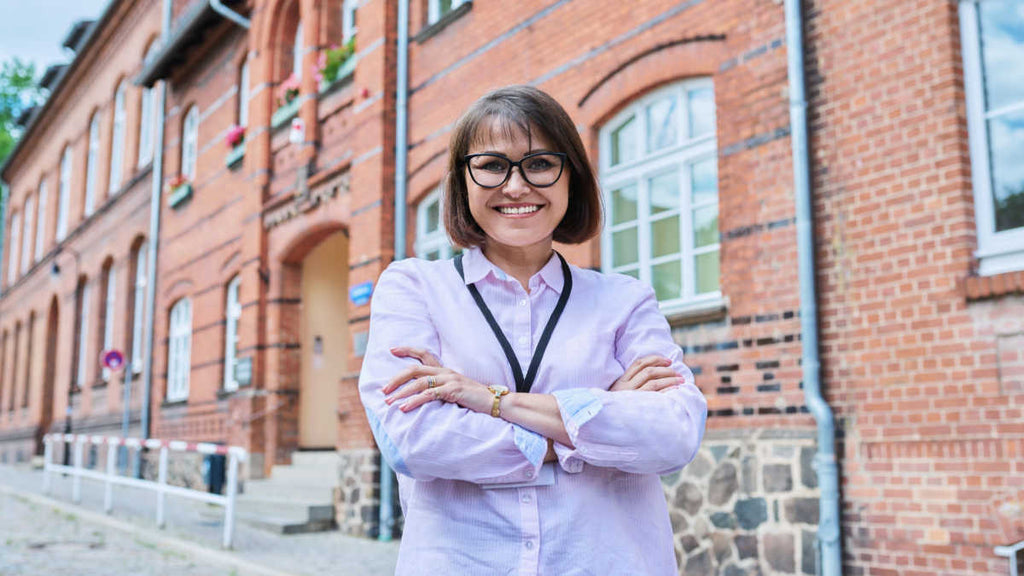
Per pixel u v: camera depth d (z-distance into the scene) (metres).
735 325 6.23
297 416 12.05
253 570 7.39
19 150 29.12
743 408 6.11
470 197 1.79
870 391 5.44
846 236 5.66
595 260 7.51
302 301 12.37
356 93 10.69
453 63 9.34
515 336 1.75
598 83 7.56
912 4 5.43
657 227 7.21
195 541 8.85
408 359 1.71
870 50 5.64
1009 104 5.09
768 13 6.23
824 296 5.73
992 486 4.83
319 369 12.36
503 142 1.76
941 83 5.25
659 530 1.70
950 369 5.07
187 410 14.63
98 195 21.52
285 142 12.42
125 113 20.23
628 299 1.84
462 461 1.58
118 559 8.03
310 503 9.97
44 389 24.12
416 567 1.61
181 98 16.64
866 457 5.41
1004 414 4.82
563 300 1.80
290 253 12.15
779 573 5.72
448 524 1.62
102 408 19.45
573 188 1.92
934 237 5.22
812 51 5.96
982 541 4.82
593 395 1.61
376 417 1.67
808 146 5.89
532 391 1.70
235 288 13.81
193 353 14.68
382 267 9.86
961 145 5.16
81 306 22.28
